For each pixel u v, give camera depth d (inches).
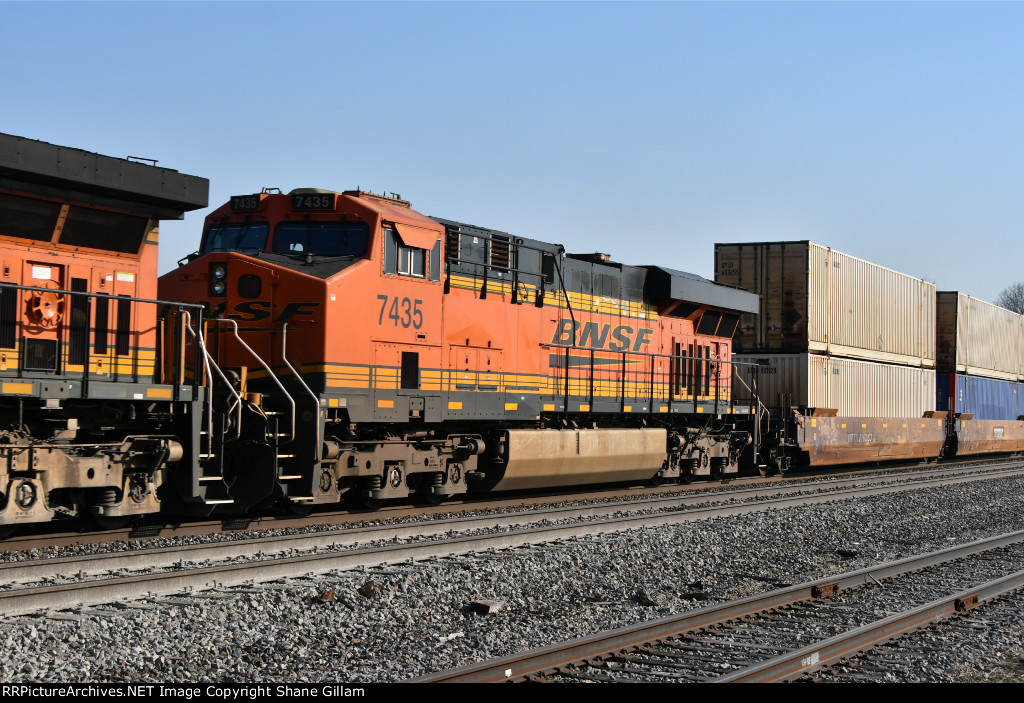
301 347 543.5
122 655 294.8
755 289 1050.7
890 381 1203.2
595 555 477.1
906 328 1256.8
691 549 513.7
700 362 910.4
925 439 1255.5
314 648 317.7
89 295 431.2
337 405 545.6
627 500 727.7
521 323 697.0
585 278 773.3
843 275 1097.4
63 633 304.3
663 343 861.8
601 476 786.2
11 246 419.8
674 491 819.4
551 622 365.7
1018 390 1636.3
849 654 321.7
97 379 448.8
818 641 339.9
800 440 1002.1
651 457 824.9
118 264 459.2
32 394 414.6
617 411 796.0
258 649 312.2
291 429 518.9
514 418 687.7
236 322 553.3
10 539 436.5
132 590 352.8
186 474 474.3
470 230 656.4
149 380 471.5
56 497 451.5
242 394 514.6
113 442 466.9
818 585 417.1
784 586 454.3
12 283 418.6
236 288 561.6
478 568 429.4
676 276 848.3
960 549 533.3
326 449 551.5
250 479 525.0
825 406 1051.9
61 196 422.6
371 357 569.6
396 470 612.1
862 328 1138.0
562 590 421.4
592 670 296.0
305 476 534.3
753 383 984.3
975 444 1421.0
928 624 368.2
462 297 643.5
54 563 382.9
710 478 956.0
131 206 451.5
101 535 466.0
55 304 431.2
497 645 328.5
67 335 438.3
